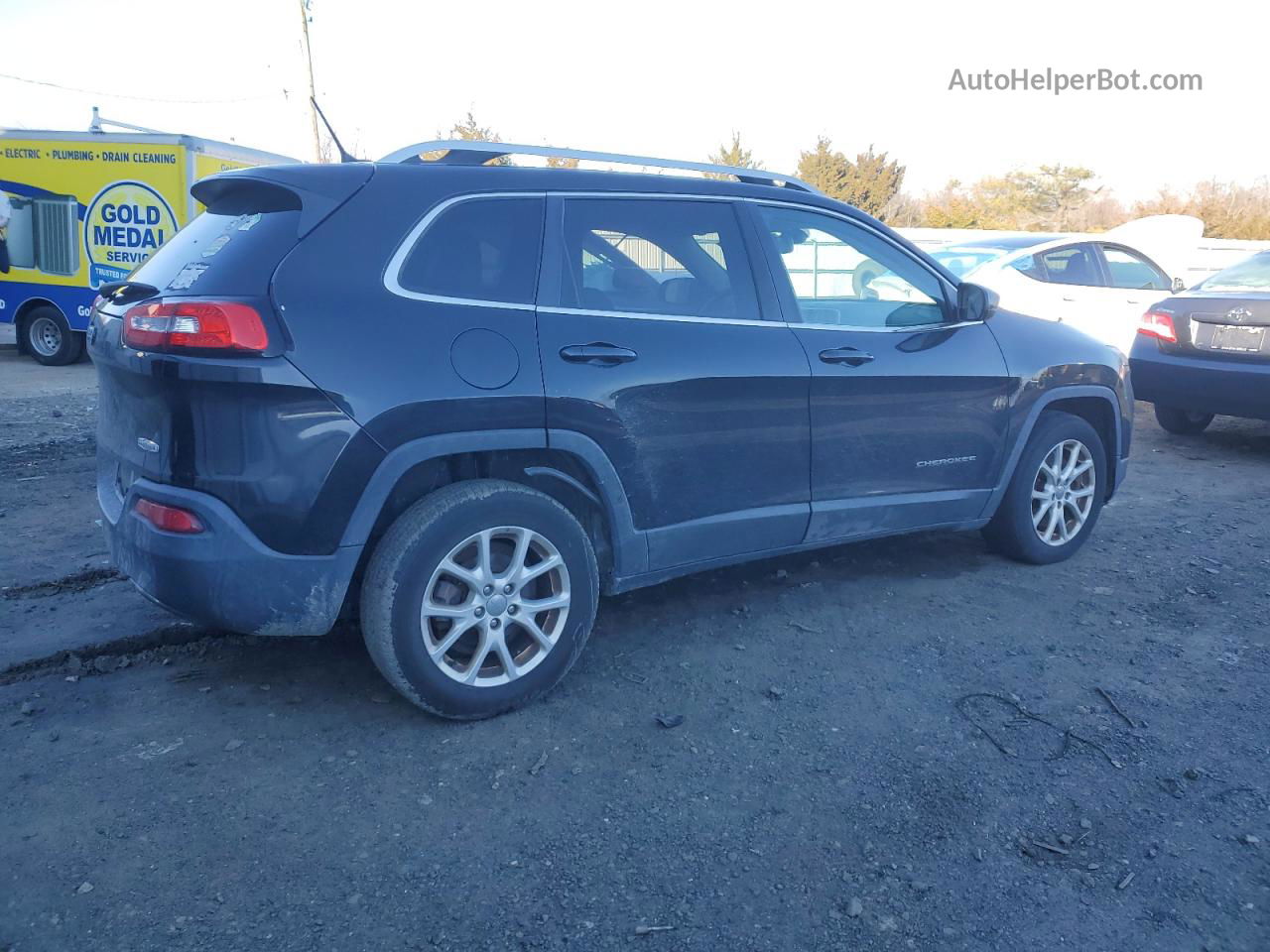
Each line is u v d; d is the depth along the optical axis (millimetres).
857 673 4191
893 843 3086
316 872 2904
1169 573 5430
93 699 3883
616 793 3318
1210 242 17547
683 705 3910
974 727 3768
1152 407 11000
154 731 3652
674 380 4035
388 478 3471
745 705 3916
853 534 4746
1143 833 3143
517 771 3436
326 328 3381
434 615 3580
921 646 4461
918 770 3480
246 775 3373
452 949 2627
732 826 3156
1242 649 4465
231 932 2660
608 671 4191
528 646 3875
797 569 5422
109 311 3789
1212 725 3799
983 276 10820
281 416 3320
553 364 3758
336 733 3660
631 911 2777
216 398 3311
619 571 4090
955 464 4996
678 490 4145
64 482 7102
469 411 3574
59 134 14312
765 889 2877
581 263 3971
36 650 4215
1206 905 2828
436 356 3535
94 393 11953
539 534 3752
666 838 3096
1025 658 4344
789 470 4438
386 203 3621
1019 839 3113
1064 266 11055
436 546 3529
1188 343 8391
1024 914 2787
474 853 3004
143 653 4297
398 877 2893
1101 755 3586
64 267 14641
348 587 3666
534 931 2695
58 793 3244
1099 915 2787
